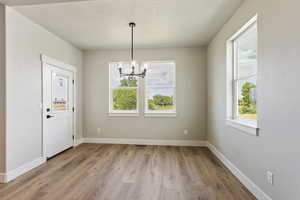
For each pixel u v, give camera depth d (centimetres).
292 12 158
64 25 333
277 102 179
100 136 498
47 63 354
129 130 488
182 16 298
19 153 284
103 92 496
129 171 298
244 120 277
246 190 237
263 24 202
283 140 170
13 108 273
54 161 347
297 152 153
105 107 495
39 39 331
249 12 234
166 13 288
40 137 333
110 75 498
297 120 153
